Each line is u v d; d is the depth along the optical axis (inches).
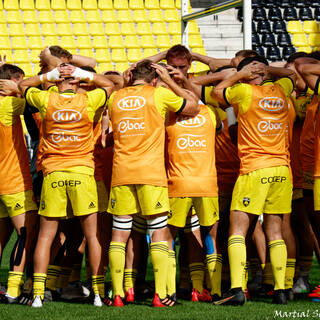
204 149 756.6
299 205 871.7
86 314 656.4
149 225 729.0
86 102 741.3
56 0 2844.5
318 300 761.6
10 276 765.3
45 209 735.7
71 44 2723.9
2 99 783.7
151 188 714.8
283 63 942.4
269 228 744.3
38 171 800.9
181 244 829.2
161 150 732.0
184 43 1473.9
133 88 741.9
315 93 762.8
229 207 829.8
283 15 2765.7
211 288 760.3
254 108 732.7
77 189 733.9
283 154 745.6
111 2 2876.5
